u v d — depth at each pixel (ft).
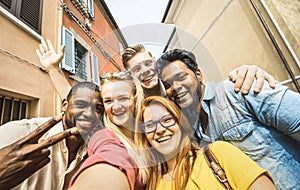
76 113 1.69
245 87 2.34
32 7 5.63
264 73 2.42
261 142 2.28
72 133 1.74
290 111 2.06
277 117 2.13
